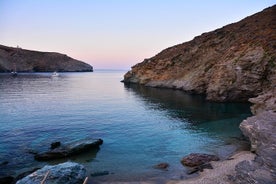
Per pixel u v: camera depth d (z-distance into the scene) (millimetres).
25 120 38312
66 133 31625
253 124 21922
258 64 54844
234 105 54781
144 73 119562
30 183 15789
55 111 46469
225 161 21266
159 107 53312
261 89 54375
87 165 21484
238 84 57344
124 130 33781
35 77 162750
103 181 18234
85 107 51875
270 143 16734
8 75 171750
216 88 60562
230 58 64188
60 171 17016
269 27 74312
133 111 48375
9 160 22375
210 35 102938
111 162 22203
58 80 145625
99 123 37500
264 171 13375
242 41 71500
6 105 52531
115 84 122062
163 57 116562
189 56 99938
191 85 79312
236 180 14703
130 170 20391
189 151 25188
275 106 27359
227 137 30109
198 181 17000
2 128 33281
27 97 66875
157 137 30516
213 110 49281
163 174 19469
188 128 35062
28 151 24719
